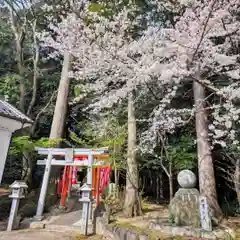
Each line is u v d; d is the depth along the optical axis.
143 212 5.45
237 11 3.47
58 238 4.54
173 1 4.05
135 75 3.68
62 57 9.50
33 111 9.94
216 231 3.27
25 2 9.38
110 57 3.59
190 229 3.30
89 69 4.11
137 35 5.17
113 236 4.06
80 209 6.57
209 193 4.62
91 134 7.46
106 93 4.50
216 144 5.54
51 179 7.25
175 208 3.67
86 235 4.72
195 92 5.18
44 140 7.19
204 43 3.35
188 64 3.52
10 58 10.93
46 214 6.13
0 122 4.02
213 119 5.40
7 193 7.66
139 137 6.30
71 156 6.33
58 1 7.19
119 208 5.49
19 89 9.76
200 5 3.23
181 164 6.05
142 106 6.58
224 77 4.55
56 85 10.24
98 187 6.07
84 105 8.30
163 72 3.28
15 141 6.62
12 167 9.80
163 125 5.21
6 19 10.63
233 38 3.80
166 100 4.47
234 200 5.99
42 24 9.56
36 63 9.54
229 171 5.50
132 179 5.34
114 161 5.84
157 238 3.21
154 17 5.70
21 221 5.59
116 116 7.04
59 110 7.87
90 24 3.79
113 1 5.28
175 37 3.20
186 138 6.41
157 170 7.71
